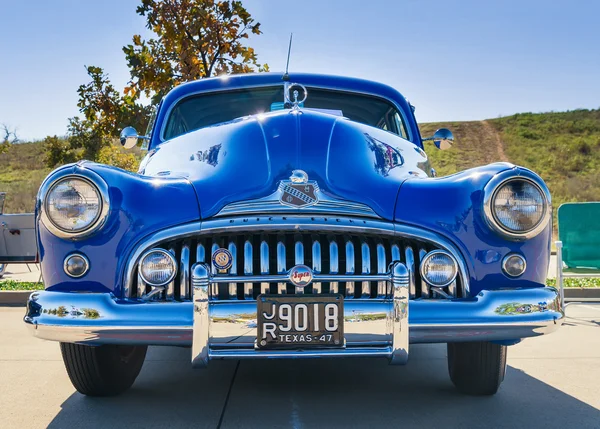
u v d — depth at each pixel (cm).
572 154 3609
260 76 404
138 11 807
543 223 252
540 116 4603
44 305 238
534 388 312
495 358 281
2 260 764
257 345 234
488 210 249
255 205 248
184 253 245
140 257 244
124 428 251
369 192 257
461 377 293
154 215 245
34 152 3847
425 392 303
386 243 253
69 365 278
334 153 271
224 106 399
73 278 244
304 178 256
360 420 260
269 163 263
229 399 291
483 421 259
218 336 233
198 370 350
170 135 396
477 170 263
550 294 250
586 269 531
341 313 237
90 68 874
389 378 331
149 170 309
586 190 2856
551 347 414
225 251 240
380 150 293
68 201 241
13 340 437
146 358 385
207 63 827
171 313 233
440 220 252
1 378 332
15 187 2758
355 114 406
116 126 870
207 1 802
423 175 299
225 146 282
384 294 245
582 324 507
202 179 261
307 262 253
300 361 372
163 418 263
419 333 239
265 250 243
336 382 322
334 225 241
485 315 241
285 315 235
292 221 241
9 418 264
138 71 816
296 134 278
